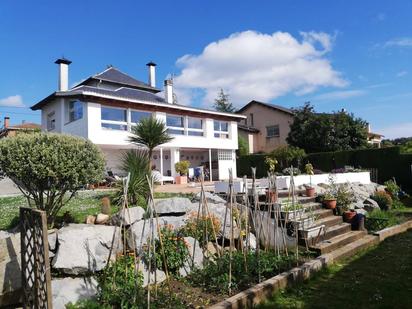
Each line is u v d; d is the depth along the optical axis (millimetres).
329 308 4762
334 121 26719
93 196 10172
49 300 3602
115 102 18922
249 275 5688
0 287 4180
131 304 4477
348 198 10469
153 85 29016
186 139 22562
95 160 5934
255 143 34688
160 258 5523
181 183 19391
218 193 10523
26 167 5242
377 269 6430
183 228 6465
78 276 4863
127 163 8234
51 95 19516
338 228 8766
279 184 11578
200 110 23359
